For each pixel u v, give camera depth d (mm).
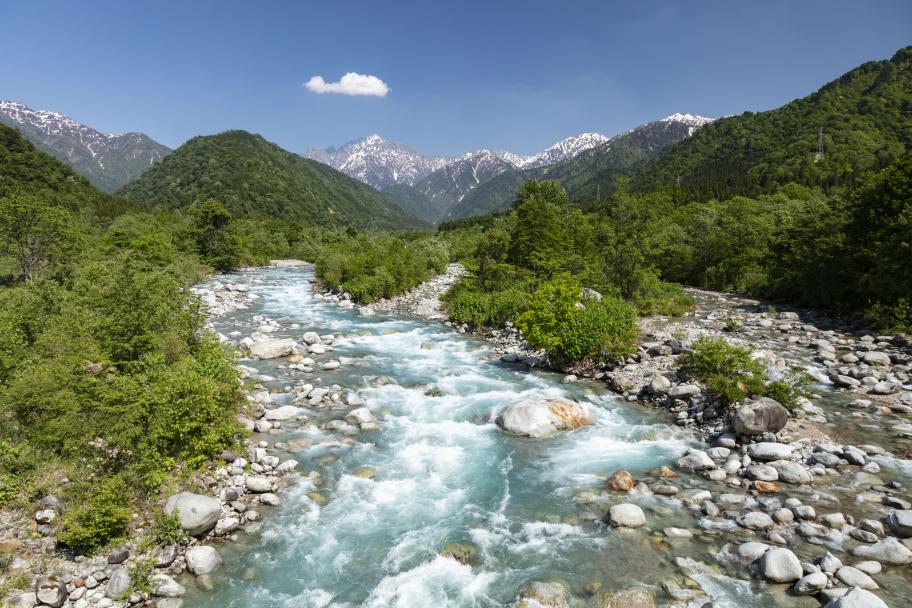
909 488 13602
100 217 104438
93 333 18391
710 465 15234
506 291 40281
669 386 21500
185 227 86688
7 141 124312
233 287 55219
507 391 23000
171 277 25688
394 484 14906
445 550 11727
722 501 13422
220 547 11789
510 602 10055
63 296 20922
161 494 12562
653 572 10727
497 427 19203
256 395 21422
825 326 36812
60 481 12172
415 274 59312
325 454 16641
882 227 37625
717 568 10773
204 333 23578
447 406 21250
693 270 67562
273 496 13750
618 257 45781
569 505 13680
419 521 13039
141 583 10133
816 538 11531
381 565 11305
